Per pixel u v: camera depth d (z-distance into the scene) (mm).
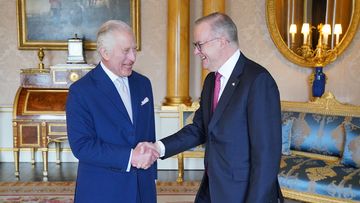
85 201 1854
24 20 5094
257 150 1680
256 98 1691
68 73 4746
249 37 5121
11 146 5238
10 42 5156
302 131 3883
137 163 1803
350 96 5031
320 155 3754
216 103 1891
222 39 1756
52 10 5098
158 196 3865
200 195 2012
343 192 3012
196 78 5207
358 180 3051
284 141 3934
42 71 4766
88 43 5148
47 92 4719
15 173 4547
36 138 4516
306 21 4941
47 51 5176
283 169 3443
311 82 4992
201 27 1770
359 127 3492
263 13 5090
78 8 5105
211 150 1851
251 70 1757
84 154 1778
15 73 5184
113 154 1784
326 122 3775
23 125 4496
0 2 5094
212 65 1831
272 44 5117
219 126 1790
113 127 1842
